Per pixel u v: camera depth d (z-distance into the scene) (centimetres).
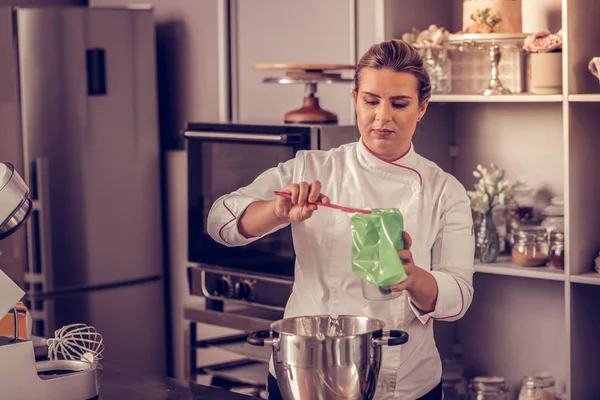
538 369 337
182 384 195
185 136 355
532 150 330
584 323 297
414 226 202
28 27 370
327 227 203
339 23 356
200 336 406
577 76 288
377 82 188
